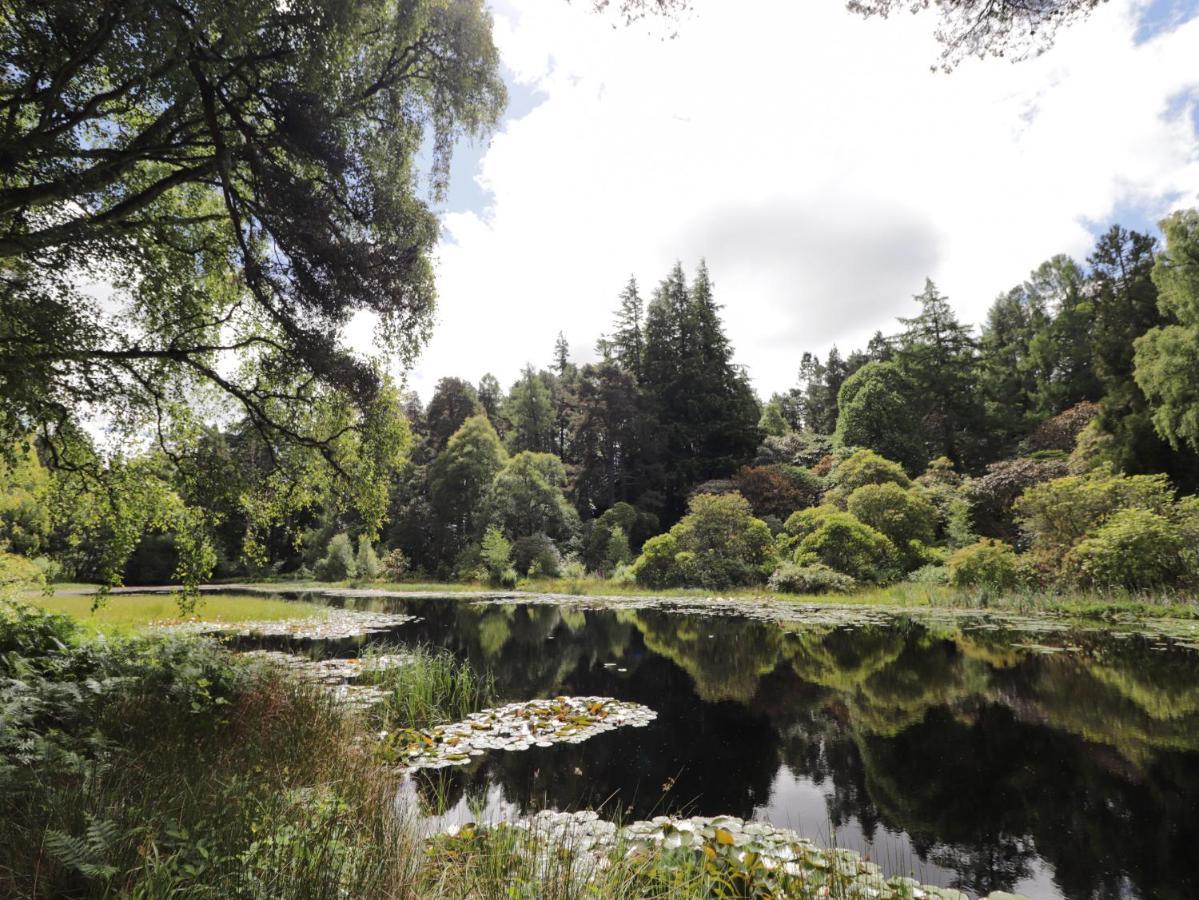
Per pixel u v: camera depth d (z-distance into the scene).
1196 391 17.78
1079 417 27.78
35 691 4.13
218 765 3.52
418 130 6.55
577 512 34.19
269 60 4.82
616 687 7.87
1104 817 3.88
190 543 7.04
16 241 4.17
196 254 6.65
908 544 20.53
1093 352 23.80
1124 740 5.28
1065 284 39.72
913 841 3.62
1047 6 3.12
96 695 4.39
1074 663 8.36
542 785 4.53
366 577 32.03
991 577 15.80
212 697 4.81
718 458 37.34
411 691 6.67
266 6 4.08
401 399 7.77
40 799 2.63
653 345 41.31
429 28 6.02
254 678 5.30
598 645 11.14
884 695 7.15
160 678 4.88
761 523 22.36
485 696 7.28
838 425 34.16
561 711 6.52
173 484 6.77
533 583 27.03
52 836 2.05
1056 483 15.14
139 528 6.84
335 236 5.89
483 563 30.42
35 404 4.70
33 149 4.06
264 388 7.10
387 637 12.07
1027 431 32.81
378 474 7.79
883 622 12.98
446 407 44.88
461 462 34.66
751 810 4.09
